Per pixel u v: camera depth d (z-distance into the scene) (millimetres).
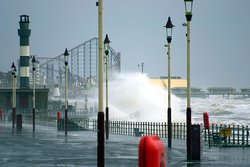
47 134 88250
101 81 26953
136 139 75750
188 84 42938
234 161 42500
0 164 41406
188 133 43125
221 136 59594
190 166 38875
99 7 26938
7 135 84875
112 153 51469
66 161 43906
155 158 15234
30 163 42156
